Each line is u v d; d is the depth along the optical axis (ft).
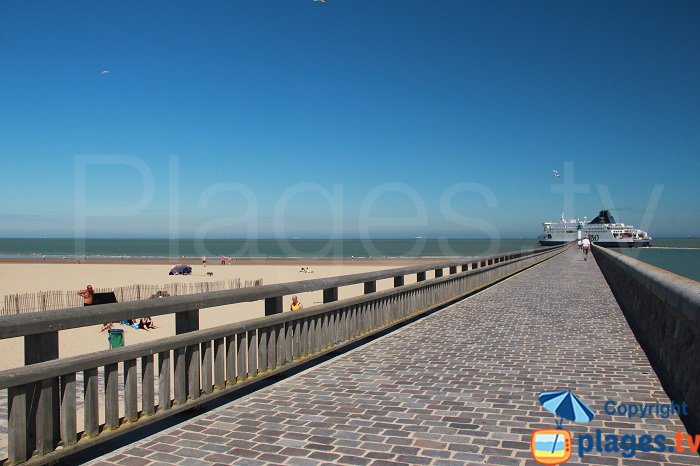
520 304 47.67
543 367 23.98
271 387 21.04
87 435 14.10
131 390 15.37
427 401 18.98
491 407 18.20
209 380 18.28
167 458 14.08
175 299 16.74
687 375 18.33
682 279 21.24
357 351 27.86
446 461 13.70
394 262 260.83
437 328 34.91
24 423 12.47
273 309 22.30
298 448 14.69
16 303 85.97
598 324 36.27
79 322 13.80
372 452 14.35
